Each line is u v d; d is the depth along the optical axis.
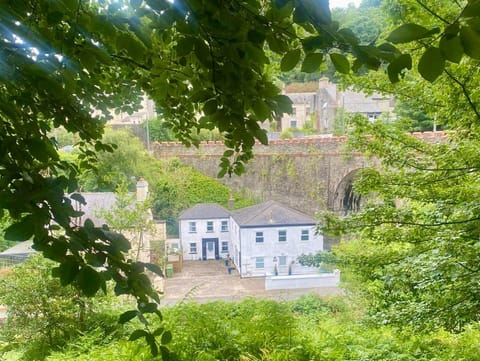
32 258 6.60
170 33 1.29
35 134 1.19
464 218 3.67
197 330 4.75
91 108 2.82
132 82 2.74
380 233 4.29
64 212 0.96
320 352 4.58
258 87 1.25
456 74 3.60
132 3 1.09
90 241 1.03
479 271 3.53
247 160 2.20
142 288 1.11
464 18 0.73
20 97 1.20
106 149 2.74
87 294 0.97
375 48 0.84
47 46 1.08
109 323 6.46
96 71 1.83
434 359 4.84
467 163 3.85
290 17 0.95
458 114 3.97
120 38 1.14
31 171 1.00
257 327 4.99
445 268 3.58
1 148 0.98
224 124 1.29
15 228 0.87
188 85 1.96
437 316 3.75
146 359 3.89
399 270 4.06
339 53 0.90
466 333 5.56
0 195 0.87
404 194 4.24
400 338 4.83
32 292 6.34
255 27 0.99
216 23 0.98
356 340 5.41
